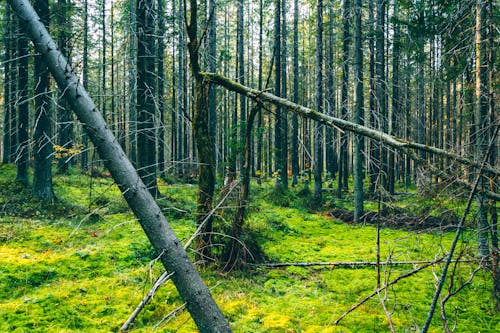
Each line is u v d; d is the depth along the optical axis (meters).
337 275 9.01
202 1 9.91
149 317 6.54
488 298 7.68
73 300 6.81
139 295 7.16
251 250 9.39
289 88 37.03
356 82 15.23
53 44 3.29
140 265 8.65
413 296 7.79
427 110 28.59
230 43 38.62
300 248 11.10
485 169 5.42
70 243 9.68
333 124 6.32
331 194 22.27
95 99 4.96
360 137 15.27
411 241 11.15
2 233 9.96
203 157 8.49
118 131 4.54
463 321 6.87
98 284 7.52
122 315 6.50
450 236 11.25
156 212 3.37
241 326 6.31
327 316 6.84
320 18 19.31
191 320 6.43
